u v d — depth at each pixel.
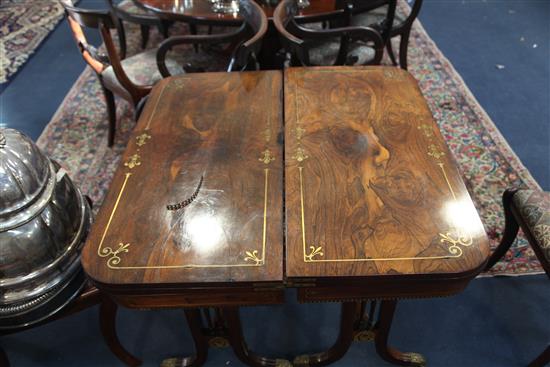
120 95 1.94
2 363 1.20
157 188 1.03
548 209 1.21
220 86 1.38
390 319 1.17
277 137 1.17
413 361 1.31
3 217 0.97
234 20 1.87
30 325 1.05
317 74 1.42
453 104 2.38
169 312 1.51
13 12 3.62
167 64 2.04
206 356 1.34
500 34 3.06
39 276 1.03
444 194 0.99
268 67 2.22
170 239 0.92
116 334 1.33
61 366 1.38
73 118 2.41
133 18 2.39
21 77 2.83
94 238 0.92
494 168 1.98
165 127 1.22
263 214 0.96
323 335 1.43
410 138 1.15
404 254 0.86
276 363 1.31
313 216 0.94
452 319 1.45
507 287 1.53
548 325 1.43
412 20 2.29
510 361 1.34
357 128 1.19
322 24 2.50
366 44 2.15
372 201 0.97
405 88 1.35
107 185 1.98
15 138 1.04
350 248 0.88
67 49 3.13
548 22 3.18
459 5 3.45
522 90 2.50
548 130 2.21
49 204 1.05
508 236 1.41
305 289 0.89
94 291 1.11
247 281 0.84
